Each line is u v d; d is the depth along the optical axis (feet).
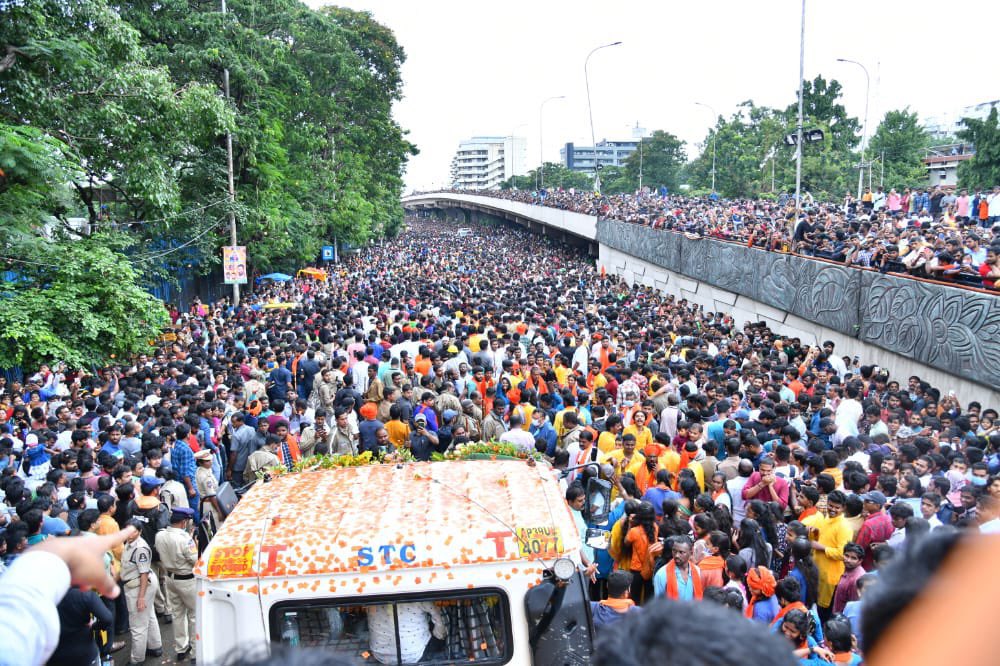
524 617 17.48
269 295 117.19
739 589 22.75
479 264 179.22
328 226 166.81
